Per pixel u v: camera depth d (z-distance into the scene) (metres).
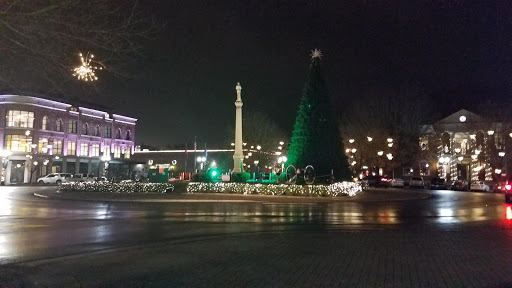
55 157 67.00
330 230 14.59
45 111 65.56
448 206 26.23
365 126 58.81
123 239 12.68
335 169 33.72
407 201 30.50
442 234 13.47
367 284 7.43
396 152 59.00
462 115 65.56
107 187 36.12
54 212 21.41
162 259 9.64
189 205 25.75
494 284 7.41
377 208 24.22
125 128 85.31
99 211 22.03
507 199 29.92
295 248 10.93
